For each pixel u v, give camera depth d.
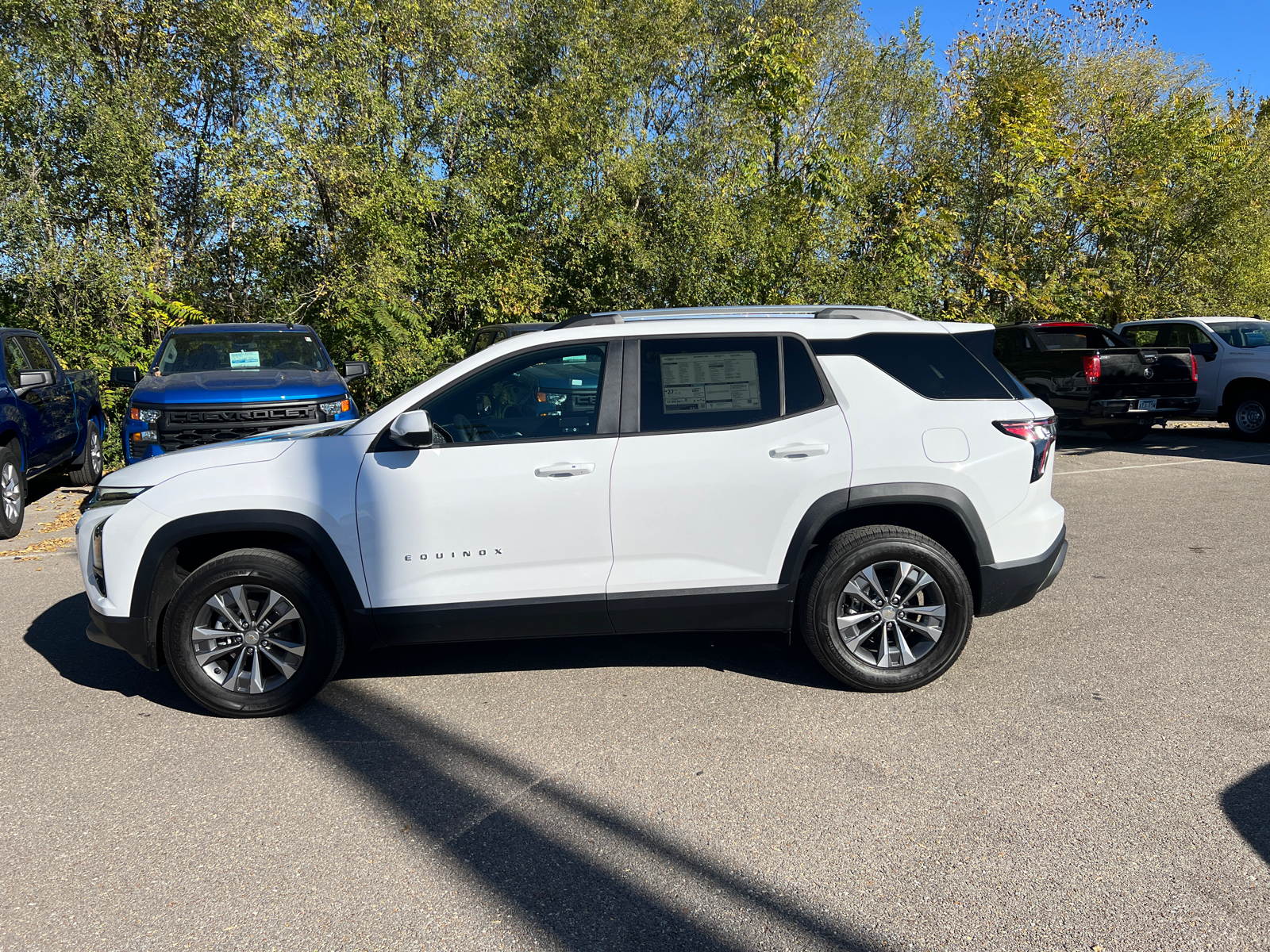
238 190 11.72
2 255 11.25
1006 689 4.13
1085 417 12.22
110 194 11.97
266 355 9.34
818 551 4.11
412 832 3.03
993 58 18.14
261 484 3.93
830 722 3.83
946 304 18.06
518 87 15.55
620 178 14.55
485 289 13.85
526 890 2.69
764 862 2.81
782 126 15.48
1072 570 6.12
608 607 4.01
